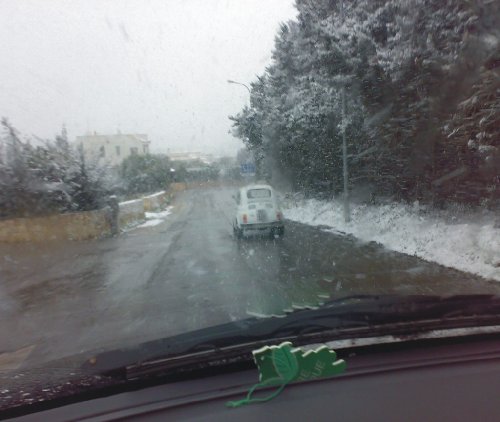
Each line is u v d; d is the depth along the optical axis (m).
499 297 3.24
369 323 2.79
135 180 27.45
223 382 2.37
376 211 15.27
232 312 5.57
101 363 2.50
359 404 2.09
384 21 11.90
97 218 16.52
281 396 2.18
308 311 2.89
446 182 12.05
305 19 16.25
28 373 2.76
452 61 9.71
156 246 12.88
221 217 20.95
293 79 19.64
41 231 14.91
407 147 13.05
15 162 15.37
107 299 6.94
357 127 15.46
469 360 2.51
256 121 23.92
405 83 11.70
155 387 2.37
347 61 13.19
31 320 5.96
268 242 12.52
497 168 9.92
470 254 8.55
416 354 2.61
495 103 9.03
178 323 5.24
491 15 8.79
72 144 18.08
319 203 20.52
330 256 9.96
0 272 10.27
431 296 3.26
